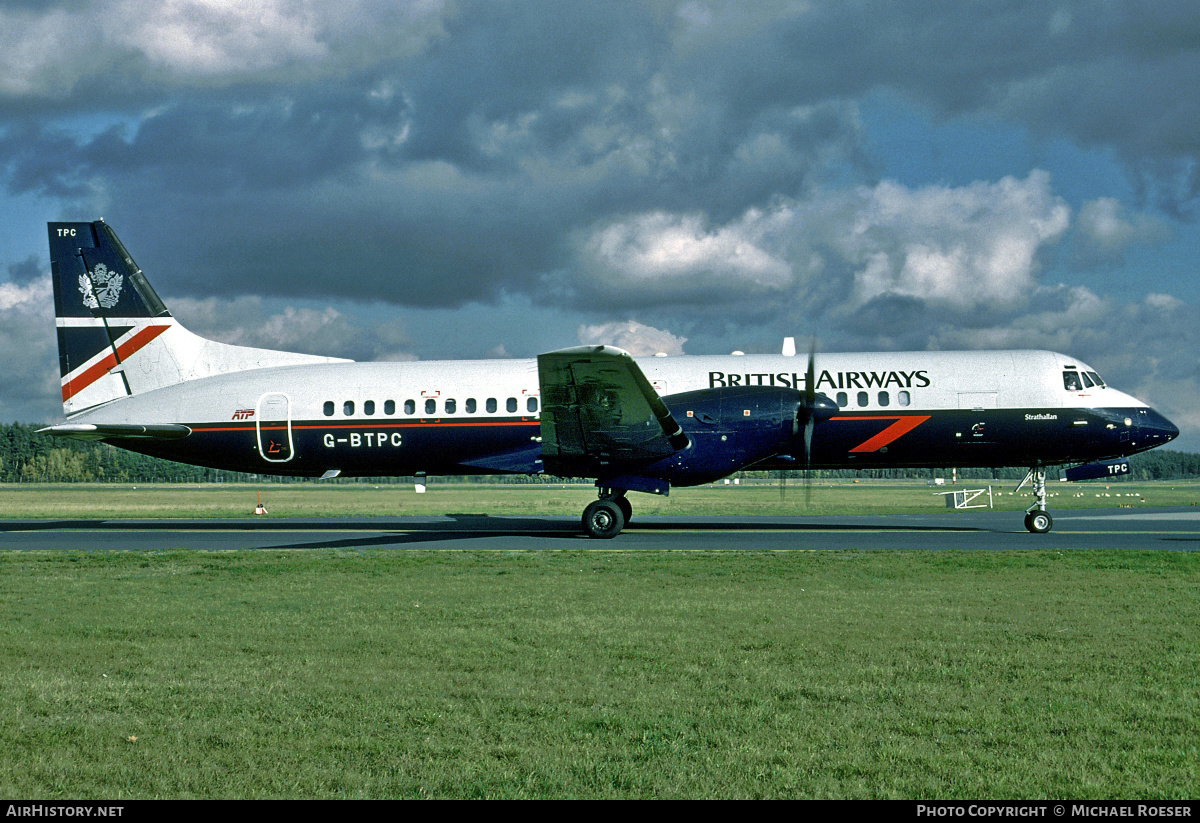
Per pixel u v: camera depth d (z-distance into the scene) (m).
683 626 9.19
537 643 8.40
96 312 23.31
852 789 4.80
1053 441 20.44
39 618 9.88
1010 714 6.08
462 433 21.53
